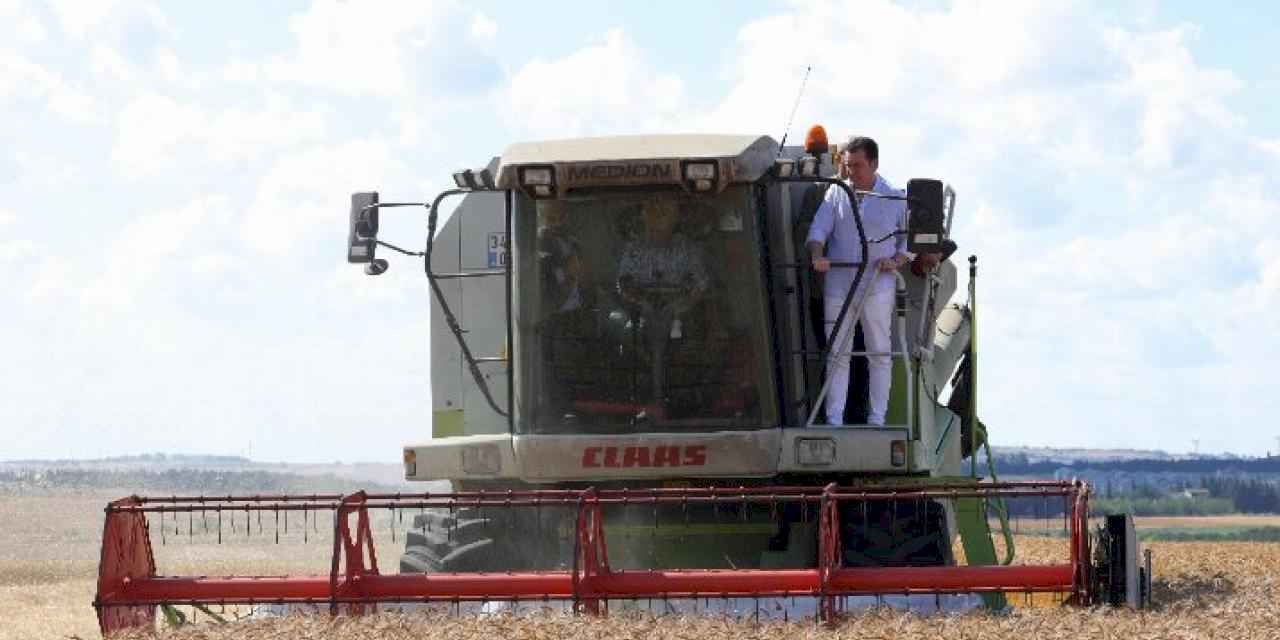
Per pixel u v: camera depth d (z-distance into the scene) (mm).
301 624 11320
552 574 12094
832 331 13273
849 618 11477
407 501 12352
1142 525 101562
